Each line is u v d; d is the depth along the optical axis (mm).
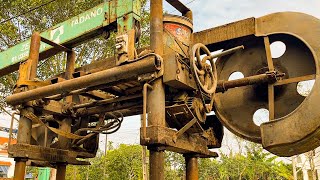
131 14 5535
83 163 7273
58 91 5512
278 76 5457
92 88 5445
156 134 4379
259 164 43438
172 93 5145
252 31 5613
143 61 4582
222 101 6164
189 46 5484
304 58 5496
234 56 6070
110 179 39469
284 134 5016
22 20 15164
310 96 4910
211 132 6180
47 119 7480
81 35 6359
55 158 6715
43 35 7109
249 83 5512
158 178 4391
